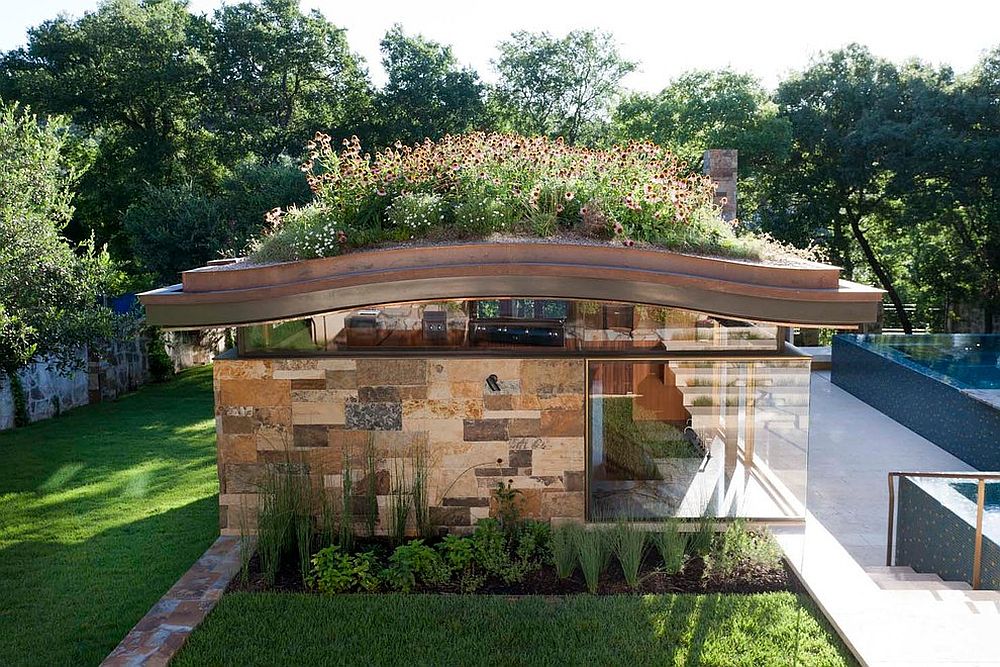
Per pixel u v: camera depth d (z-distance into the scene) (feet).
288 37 88.07
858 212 86.79
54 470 34.37
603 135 113.39
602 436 22.61
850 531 28.07
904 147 77.05
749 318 20.74
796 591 19.25
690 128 78.84
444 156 25.99
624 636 16.83
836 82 82.53
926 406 40.83
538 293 20.80
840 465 35.99
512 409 22.38
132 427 44.24
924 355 52.60
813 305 20.45
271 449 22.52
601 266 20.59
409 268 20.75
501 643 16.60
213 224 65.16
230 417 22.43
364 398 22.27
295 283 20.79
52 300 33.22
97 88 93.04
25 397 45.14
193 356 71.36
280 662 15.97
